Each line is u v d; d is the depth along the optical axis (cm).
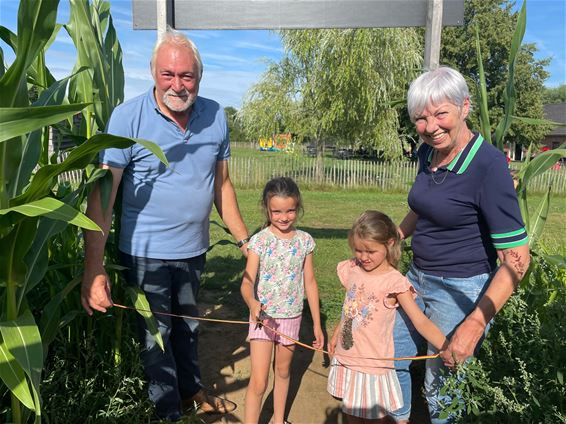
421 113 197
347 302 238
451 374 213
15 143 166
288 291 254
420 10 357
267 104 2150
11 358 172
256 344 254
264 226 264
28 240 175
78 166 170
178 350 279
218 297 490
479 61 289
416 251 229
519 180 290
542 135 3597
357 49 1841
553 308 257
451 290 216
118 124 230
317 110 2009
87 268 221
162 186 239
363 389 227
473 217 206
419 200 217
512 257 191
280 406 268
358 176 1778
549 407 202
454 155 205
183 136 239
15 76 157
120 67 303
